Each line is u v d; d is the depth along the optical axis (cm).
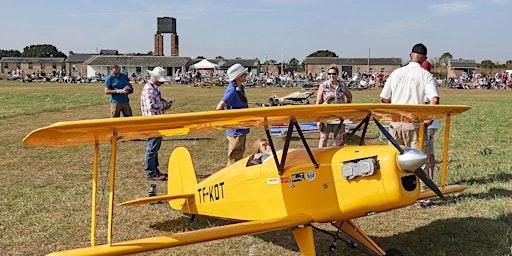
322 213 426
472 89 4881
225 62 7956
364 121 468
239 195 493
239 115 382
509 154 955
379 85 5147
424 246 485
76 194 675
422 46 588
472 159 907
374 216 579
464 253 464
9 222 553
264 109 383
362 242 456
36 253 469
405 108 461
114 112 1112
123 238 513
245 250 482
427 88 580
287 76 5409
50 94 3241
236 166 507
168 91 3859
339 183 416
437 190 423
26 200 644
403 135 592
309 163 436
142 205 630
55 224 549
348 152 423
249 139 1255
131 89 1122
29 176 794
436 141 1152
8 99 2712
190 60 7069
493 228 518
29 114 1858
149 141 752
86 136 359
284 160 443
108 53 8906
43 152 1022
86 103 2464
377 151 406
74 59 9181
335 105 410
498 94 3775
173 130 414
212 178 533
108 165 887
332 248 463
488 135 1254
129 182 753
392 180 393
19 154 998
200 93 3550
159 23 7544
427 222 554
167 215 592
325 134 743
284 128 1234
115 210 607
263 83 5056
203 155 995
